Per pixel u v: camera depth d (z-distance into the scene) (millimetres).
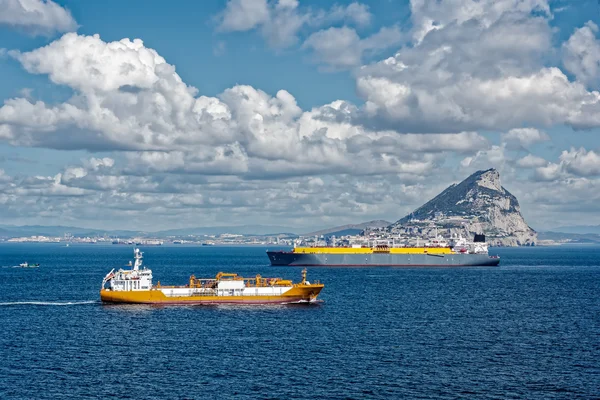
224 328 134625
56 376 95562
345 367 101500
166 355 109250
